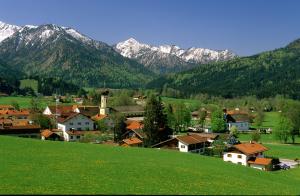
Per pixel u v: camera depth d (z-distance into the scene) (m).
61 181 50.62
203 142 130.62
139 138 143.12
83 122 184.38
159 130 139.88
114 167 62.28
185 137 128.88
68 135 160.62
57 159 66.69
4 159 64.19
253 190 53.53
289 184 68.69
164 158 77.38
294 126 182.62
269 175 74.44
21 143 83.94
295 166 115.50
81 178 53.03
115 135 151.50
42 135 142.25
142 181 53.62
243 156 113.75
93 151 79.75
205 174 62.62
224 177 61.81
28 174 53.81
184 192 48.78
